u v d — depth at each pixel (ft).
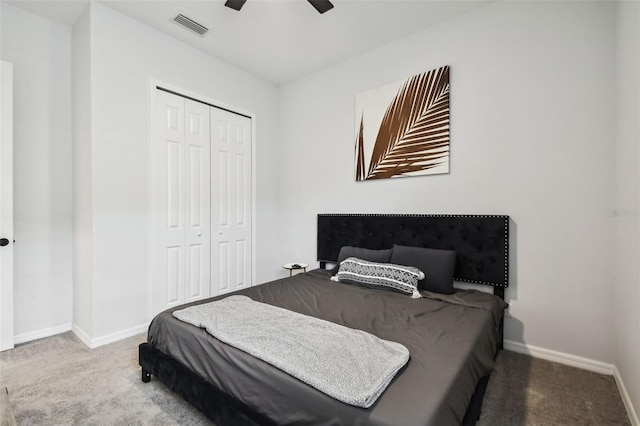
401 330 5.06
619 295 5.93
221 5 7.75
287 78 11.98
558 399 5.51
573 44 6.68
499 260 7.39
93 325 7.63
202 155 10.09
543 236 7.04
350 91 10.36
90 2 7.59
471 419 3.78
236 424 4.03
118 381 6.07
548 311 7.00
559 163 6.85
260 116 11.99
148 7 7.88
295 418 3.51
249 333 4.65
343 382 3.37
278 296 7.02
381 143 9.51
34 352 7.30
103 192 7.80
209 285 10.31
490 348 5.36
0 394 3.98
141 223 8.55
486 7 7.71
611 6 6.29
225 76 10.68
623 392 5.50
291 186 12.27
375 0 7.49
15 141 7.77
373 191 9.80
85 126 7.87
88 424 4.87
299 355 3.98
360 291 7.50
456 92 8.18
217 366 4.48
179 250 9.48
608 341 6.35
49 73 8.27
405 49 9.08
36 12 7.96
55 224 8.39
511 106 7.41
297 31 8.86
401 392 3.30
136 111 8.45
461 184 8.11
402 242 8.88
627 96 5.47
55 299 8.42
